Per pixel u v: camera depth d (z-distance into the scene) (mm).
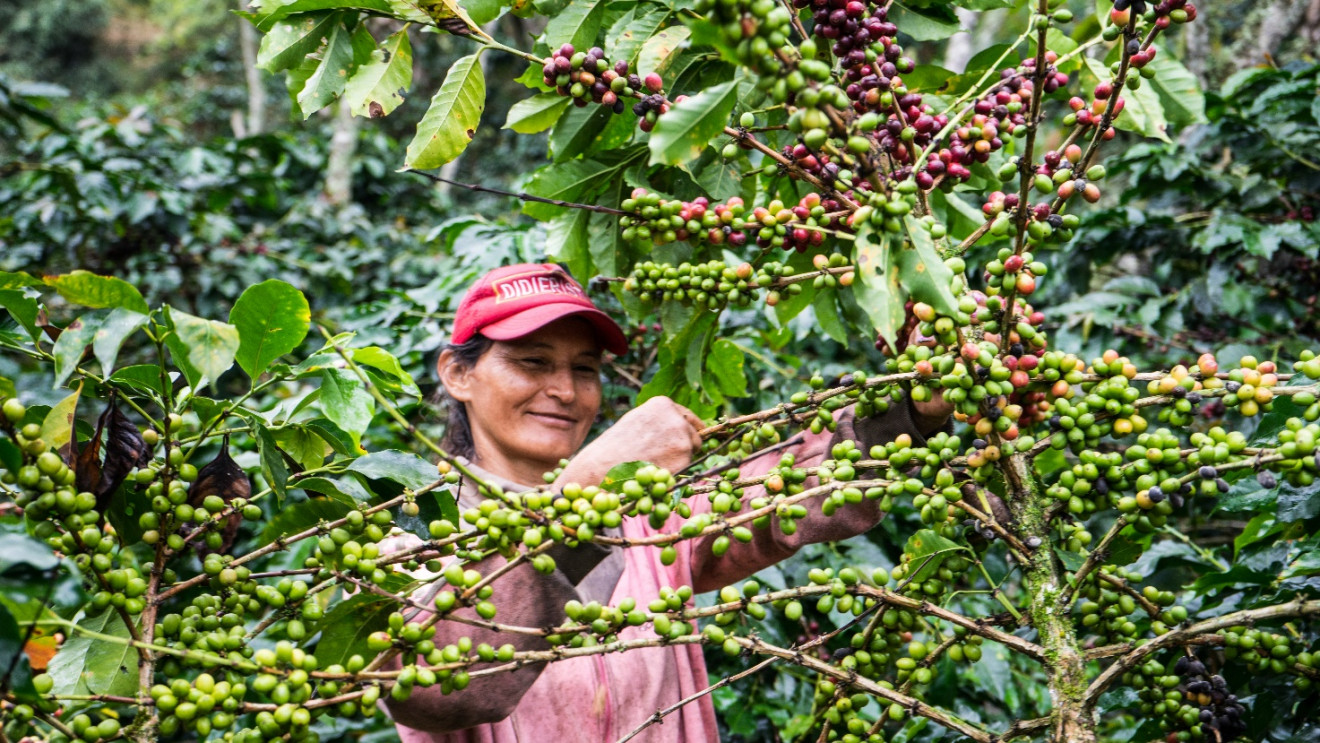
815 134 1273
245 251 5570
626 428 1699
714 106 1364
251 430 1742
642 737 1881
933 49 7691
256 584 1542
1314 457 1370
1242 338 3619
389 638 1431
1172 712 1562
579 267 2213
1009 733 1496
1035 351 1521
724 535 1529
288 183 6605
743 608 1527
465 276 3453
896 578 1575
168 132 6289
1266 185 3453
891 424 1725
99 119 6176
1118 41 1838
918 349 1474
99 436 1521
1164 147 3492
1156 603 1585
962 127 1591
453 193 11430
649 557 2047
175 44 22438
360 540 1580
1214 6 5637
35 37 22438
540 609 1562
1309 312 3604
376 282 5664
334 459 1953
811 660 1533
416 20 1808
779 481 1523
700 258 2074
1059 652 1444
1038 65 1416
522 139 13461
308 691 1382
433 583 1669
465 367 2219
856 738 1595
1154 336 3648
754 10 1230
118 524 1610
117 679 1472
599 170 2066
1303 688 1555
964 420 1603
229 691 1365
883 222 1360
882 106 1512
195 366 1418
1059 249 3635
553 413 2162
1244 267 3744
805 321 3312
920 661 1573
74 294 1500
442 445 2303
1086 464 1468
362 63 1865
